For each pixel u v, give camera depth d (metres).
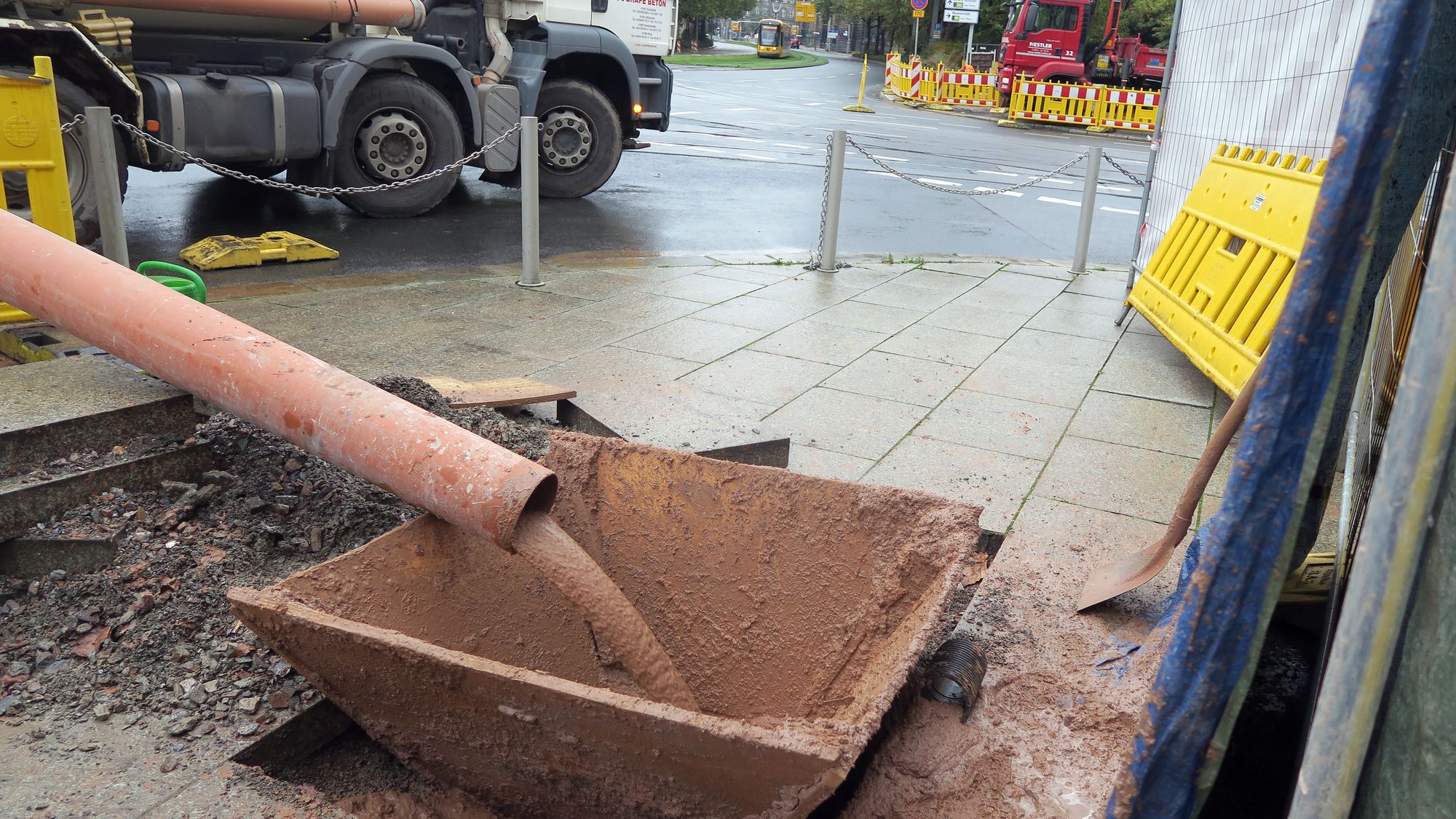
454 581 2.62
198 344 2.68
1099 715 2.62
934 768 2.41
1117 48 32.41
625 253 9.19
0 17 7.44
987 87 35.19
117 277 2.90
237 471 3.45
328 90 9.23
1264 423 1.41
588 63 11.59
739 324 6.75
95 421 3.29
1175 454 4.70
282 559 3.09
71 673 2.56
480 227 10.16
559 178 11.84
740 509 2.82
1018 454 4.63
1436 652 1.24
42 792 2.13
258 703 2.50
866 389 5.47
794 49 109.62
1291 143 5.28
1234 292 5.27
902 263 9.31
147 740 2.35
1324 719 1.27
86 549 2.92
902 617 2.54
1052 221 12.81
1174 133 7.01
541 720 1.99
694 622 2.83
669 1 11.89
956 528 2.50
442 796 2.46
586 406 4.86
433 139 10.23
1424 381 1.13
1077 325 7.20
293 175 10.19
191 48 9.27
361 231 9.70
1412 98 1.83
